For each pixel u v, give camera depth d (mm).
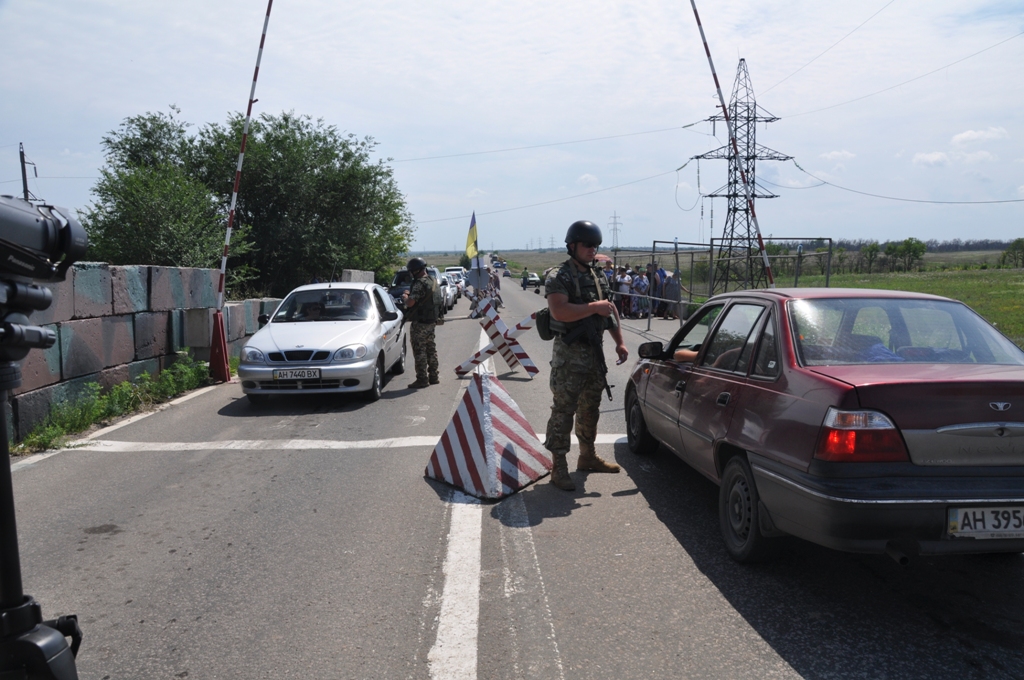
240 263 30750
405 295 10406
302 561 4180
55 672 2020
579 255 5426
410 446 6918
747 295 4875
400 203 35219
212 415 8648
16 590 2027
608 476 5867
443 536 4547
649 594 3693
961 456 3252
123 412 8688
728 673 2939
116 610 3598
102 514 5070
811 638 3227
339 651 3160
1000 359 3842
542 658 3076
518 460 5609
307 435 7484
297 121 32406
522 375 11602
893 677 2895
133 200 22172
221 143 30516
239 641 3264
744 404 4105
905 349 3924
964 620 3396
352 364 8977
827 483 3270
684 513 4938
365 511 5047
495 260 32281
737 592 3709
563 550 4297
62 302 7934
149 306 10016
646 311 22781
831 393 3385
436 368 10805
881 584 3807
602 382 5602
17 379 2016
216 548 4406
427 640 3244
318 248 31844
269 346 9133
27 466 6371
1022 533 3205
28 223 1921
